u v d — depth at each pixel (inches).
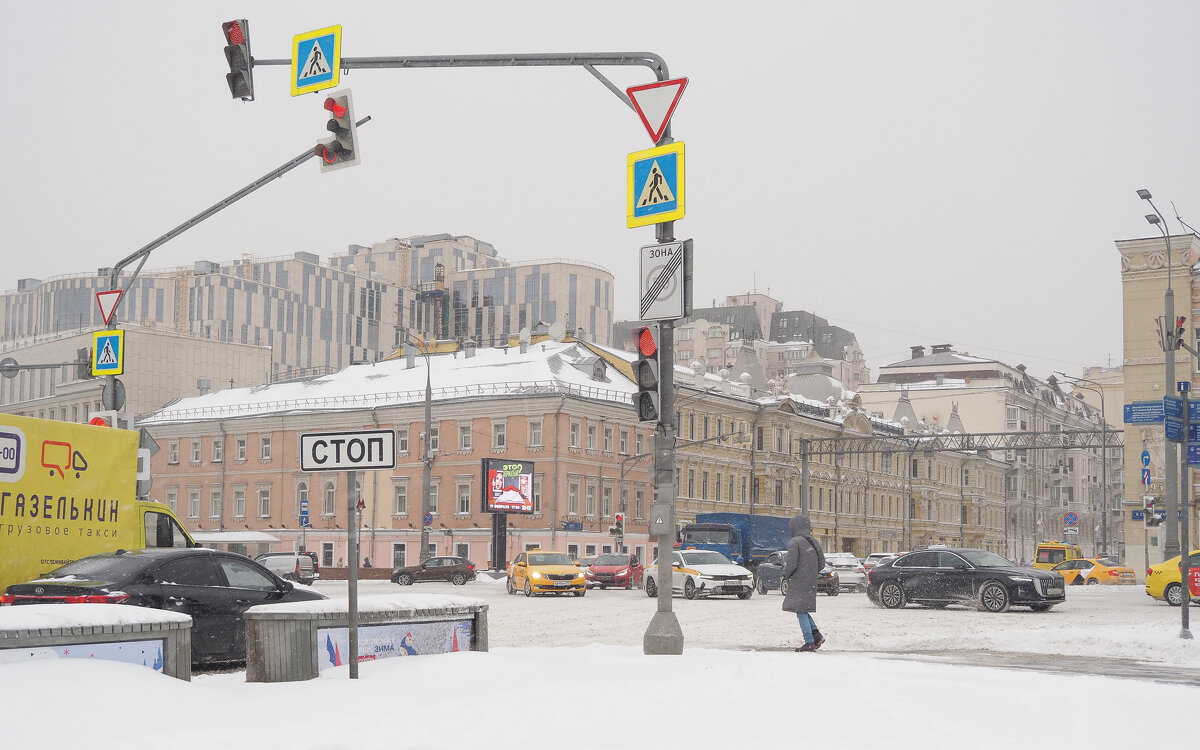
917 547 4404.5
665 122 596.7
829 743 331.3
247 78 668.1
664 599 571.8
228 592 641.0
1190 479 2487.7
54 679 366.3
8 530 690.2
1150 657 677.3
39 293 6934.1
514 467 2775.6
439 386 3127.5
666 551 574.6
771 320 7544.3
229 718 361.4
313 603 486.3
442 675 457.4
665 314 587.8
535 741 329.7
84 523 737.6
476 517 2960.1
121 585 594.9
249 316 6860.2
